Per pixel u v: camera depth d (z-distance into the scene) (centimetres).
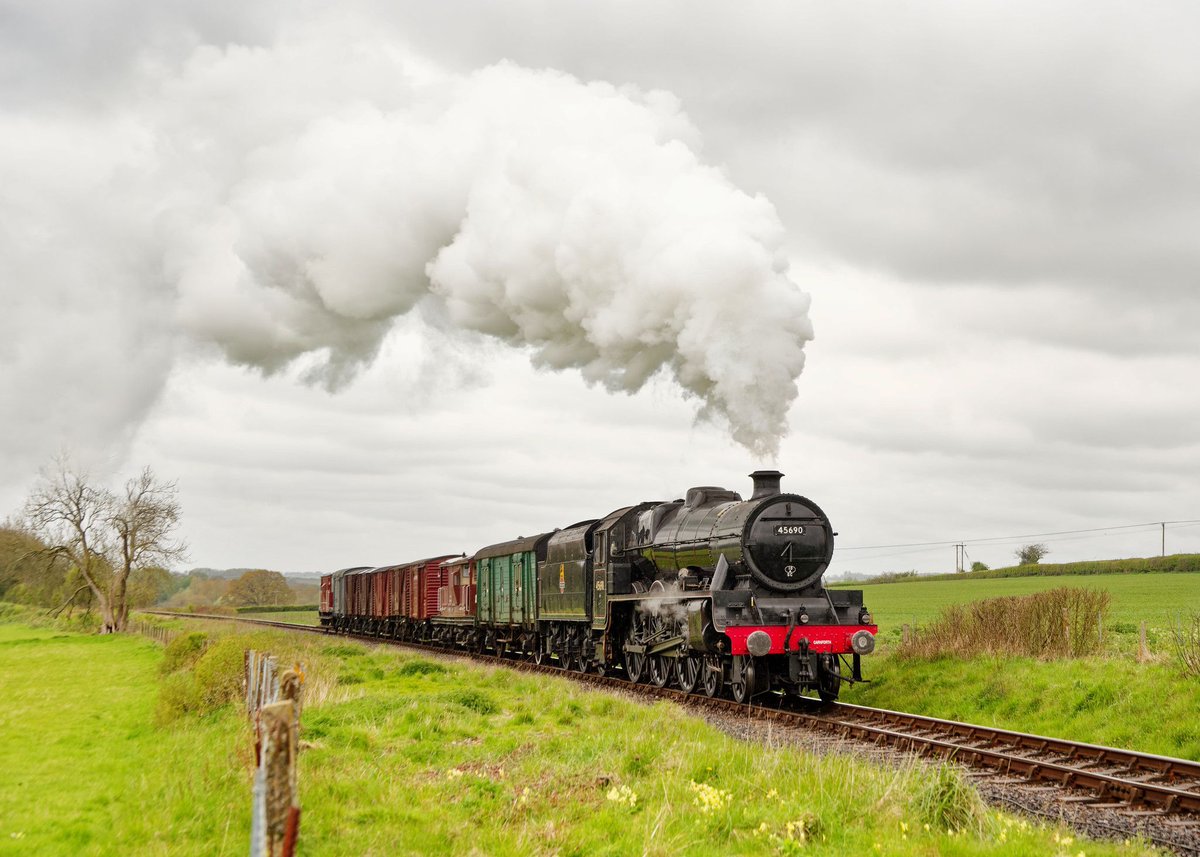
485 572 3388
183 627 5106
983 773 1112
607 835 847
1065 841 771
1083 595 1802
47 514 5278
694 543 1922
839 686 1802
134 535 5353
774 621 1688
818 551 1767
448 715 1527
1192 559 6869
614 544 2277
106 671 2853
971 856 748
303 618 8162
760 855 777
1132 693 1401
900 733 1338
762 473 1800
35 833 949
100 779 1224
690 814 880
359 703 1617
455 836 851
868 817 859
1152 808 954
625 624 2256
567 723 1537
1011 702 1558
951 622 1972
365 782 1031
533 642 2917
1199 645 1434
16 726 1702
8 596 8019
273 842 590
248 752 1098
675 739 1245
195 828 876
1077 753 1177
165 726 1661
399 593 4441
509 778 1084
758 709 1606
